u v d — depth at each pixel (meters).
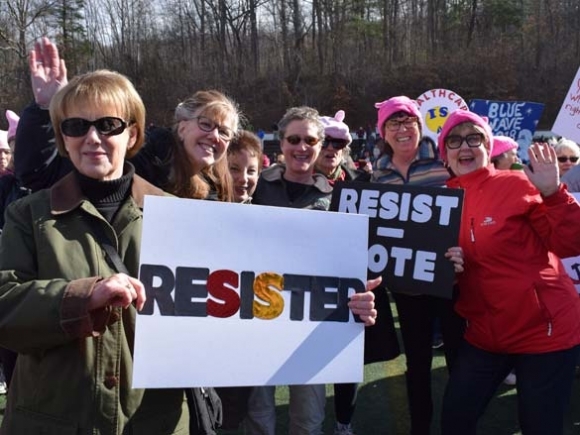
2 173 5.27
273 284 2.04
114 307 1.72
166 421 1.91
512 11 45.53
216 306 1.97
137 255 1.89
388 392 4.41
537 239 2.77
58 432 1.71
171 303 1.91
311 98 39.47
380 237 2.93
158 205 1.92
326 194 3.37
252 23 45.78
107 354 1.76
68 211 1.78
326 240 2.12
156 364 1.87
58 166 2.43
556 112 36.50
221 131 2.66
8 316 1.64
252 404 2.99
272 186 3.40
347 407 3.54
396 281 2.89
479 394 2.78
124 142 1.89
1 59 40.78
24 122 2.33
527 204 2.72
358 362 2.12
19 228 1.78
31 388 1.75
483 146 2.92
